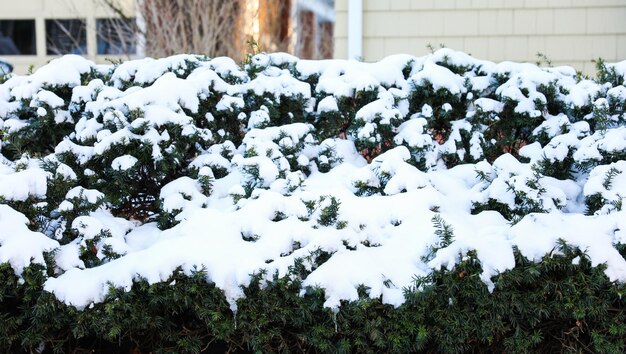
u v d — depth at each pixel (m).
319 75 4.66
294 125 4.25
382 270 3.45
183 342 3.47
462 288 3.35
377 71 4.52
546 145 4.27
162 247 3.50
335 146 4.32
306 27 9.96
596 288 3.34
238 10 9.16
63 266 3.49
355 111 4.50
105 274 3.36
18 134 4.18
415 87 4.48
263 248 3.50
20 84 4.34
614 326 3.36
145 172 4.10
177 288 3.35
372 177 4.06
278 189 3.93
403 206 3.80
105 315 3.31
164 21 8.70
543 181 3.95
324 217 3.65
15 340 3.48
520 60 7.21
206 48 8.68
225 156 4.25
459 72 4.62
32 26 9.45
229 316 3.41
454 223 3.68
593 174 3.89
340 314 3.35
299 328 3.47
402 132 4.29
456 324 3.36
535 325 3.47
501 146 4.44
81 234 3.60
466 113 4.53
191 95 4.16
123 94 4.16
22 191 3.61
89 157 3.96
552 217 3.52
